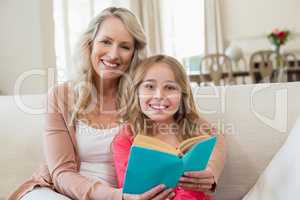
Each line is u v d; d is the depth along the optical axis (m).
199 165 0.89
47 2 3.32
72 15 4.15
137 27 1.23
